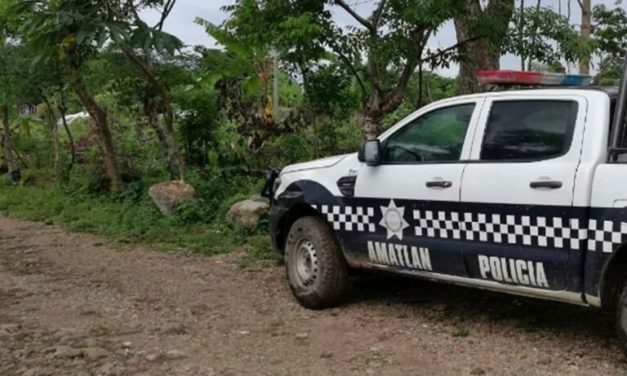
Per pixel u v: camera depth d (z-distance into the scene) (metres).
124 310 6.77
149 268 8.77
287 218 7.07
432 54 9.69
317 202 6.58
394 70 10.34
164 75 13.85
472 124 5.56
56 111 19.55
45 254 9.95
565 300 4.94
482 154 5.44
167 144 14.18
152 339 5.81
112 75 13.66
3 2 12.29
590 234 4.69
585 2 13.35
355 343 5.57
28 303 7.11
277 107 16.34
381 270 6.21
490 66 10.41
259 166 14.02
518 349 5.30
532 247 5.01
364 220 6.21
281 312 6.57
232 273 8.32
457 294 6.93
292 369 5.03
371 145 6.11
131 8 10.80
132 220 12.05
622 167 4.59
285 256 6.91
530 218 5.00
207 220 11.55
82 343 5.68
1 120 20.48
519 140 5.24
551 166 4.95
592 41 10.42
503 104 5.41
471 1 9.12
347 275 6.55
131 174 15.34
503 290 5.32
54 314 6.66
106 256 9.67
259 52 12.63
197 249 9.77
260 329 6.04
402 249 5.90
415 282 7.45
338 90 11.16
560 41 9.30
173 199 12.07
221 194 12.55
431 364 5.04
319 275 6.48
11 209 14.75
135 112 15.51
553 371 4.82
